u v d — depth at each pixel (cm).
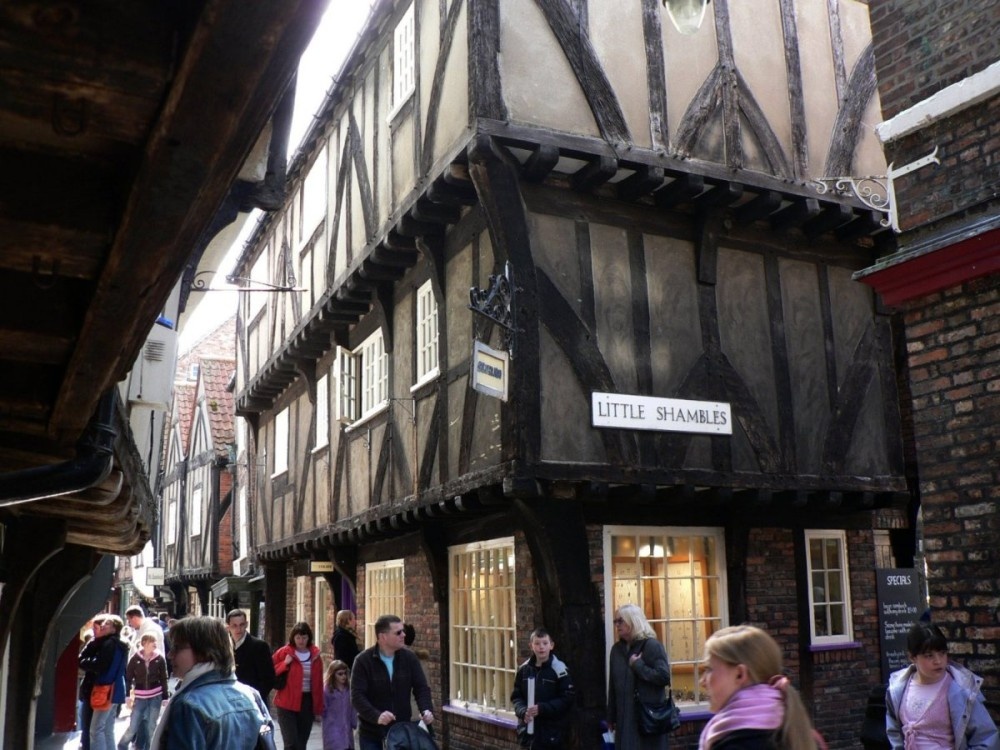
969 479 489
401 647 629
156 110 188
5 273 276
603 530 866
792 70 938
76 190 221
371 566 1297
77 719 1338
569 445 798
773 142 909
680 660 891
